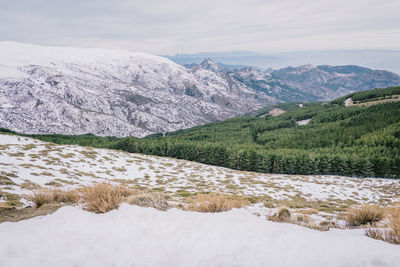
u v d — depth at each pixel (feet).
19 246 9.97
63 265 8.77
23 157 77.71
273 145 465.88
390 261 8.75
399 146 349.20
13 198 23.54
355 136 477.36
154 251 9.98
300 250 9.75
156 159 171.22
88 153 120.88
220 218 14.25
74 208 16.93
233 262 9.00
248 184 129.70
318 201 107.86
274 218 20.88
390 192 149.79
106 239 11.14
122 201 18.89
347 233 14.42
